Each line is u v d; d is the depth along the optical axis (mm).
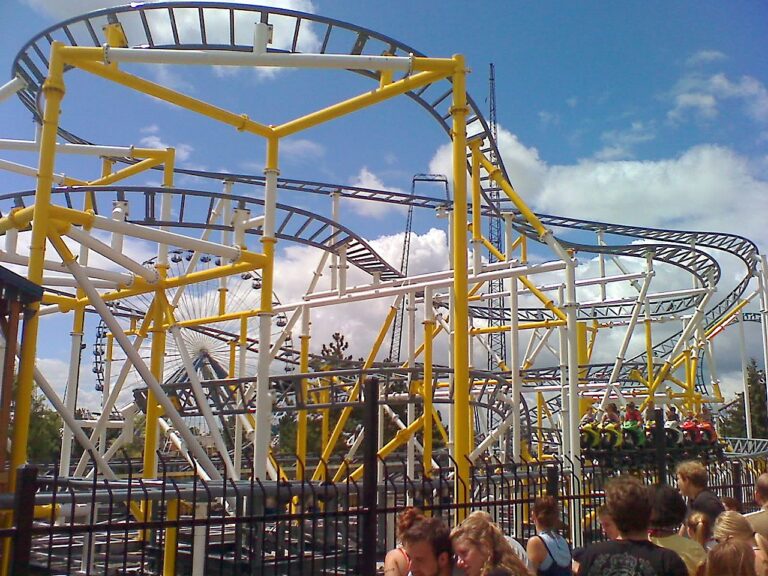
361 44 16109
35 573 12789
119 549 15961
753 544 5617
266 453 12539
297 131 13148
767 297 34844
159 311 14617
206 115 12617
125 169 18406
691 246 30719
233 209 22250
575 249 31672
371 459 6996
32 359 9539
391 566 6000
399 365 26906
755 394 65750
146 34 16047
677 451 16750
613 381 29219
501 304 37219
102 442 18297
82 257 18016
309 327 22594
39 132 19031
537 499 7137
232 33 15930
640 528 5363
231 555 14750
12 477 8844
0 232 12203
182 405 20766
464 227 11625
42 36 17000
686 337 32406
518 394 18953
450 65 12047
